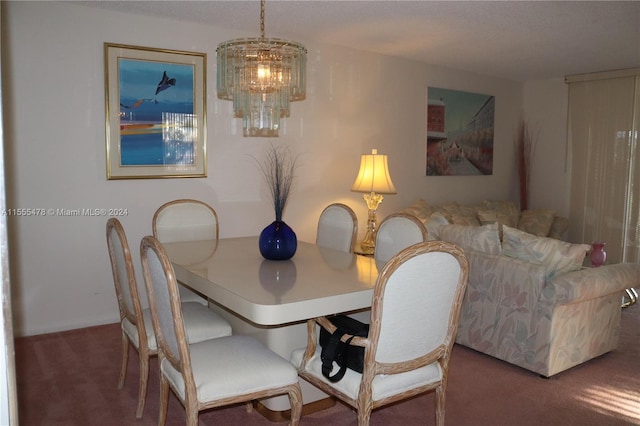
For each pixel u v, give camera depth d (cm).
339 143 499
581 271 307
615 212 594
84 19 358
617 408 266
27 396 268
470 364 321
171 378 203
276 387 200
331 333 203
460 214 551
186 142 407
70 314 371
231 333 262
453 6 353
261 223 453
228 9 364
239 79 288
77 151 363
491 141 642
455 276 194
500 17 378
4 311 75
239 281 226
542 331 299
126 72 377
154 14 378
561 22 390
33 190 350
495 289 322
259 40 279
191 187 414
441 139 586
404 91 545
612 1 338
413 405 268
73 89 358
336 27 414
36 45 343
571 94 626
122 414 251
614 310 339
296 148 470
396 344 188
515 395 279
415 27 410
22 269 351
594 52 495
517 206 682
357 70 503
